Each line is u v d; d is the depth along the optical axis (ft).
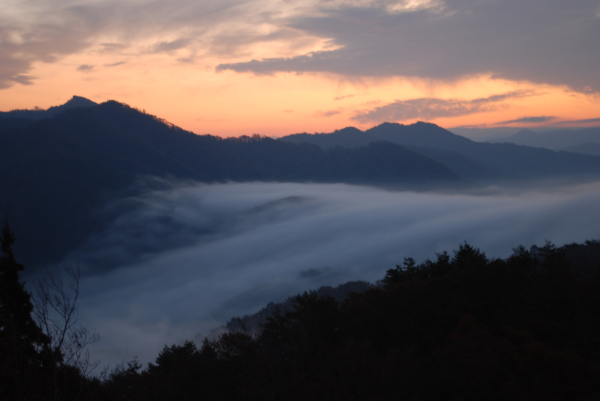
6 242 46.57
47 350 40.63
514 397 44.16
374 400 50.19
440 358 55.72
